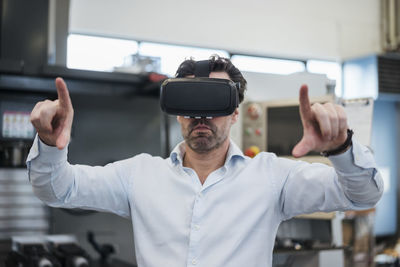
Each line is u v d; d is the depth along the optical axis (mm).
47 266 2410
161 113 3312
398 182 5766
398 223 5785
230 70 1552
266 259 1442
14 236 2824
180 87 1325
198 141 1398
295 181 1441
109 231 2961
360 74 5469
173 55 5516
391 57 5367
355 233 3361
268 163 1524
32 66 2834
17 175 2869
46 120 1117
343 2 6168
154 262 1431
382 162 5684
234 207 1443
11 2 3176
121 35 5227
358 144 1167
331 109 1082
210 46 5590
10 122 2938
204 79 1335
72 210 2893
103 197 1499
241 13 5707
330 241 2775
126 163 1572
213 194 1458
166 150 3398
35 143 1247
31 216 2869
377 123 5641
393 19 6043
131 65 4039
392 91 5336
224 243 1405
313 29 6035
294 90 3318
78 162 3041
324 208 1379
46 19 3258
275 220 1489
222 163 1532
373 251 3426
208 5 5559
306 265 2908
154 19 5324
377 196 1255
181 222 1439
